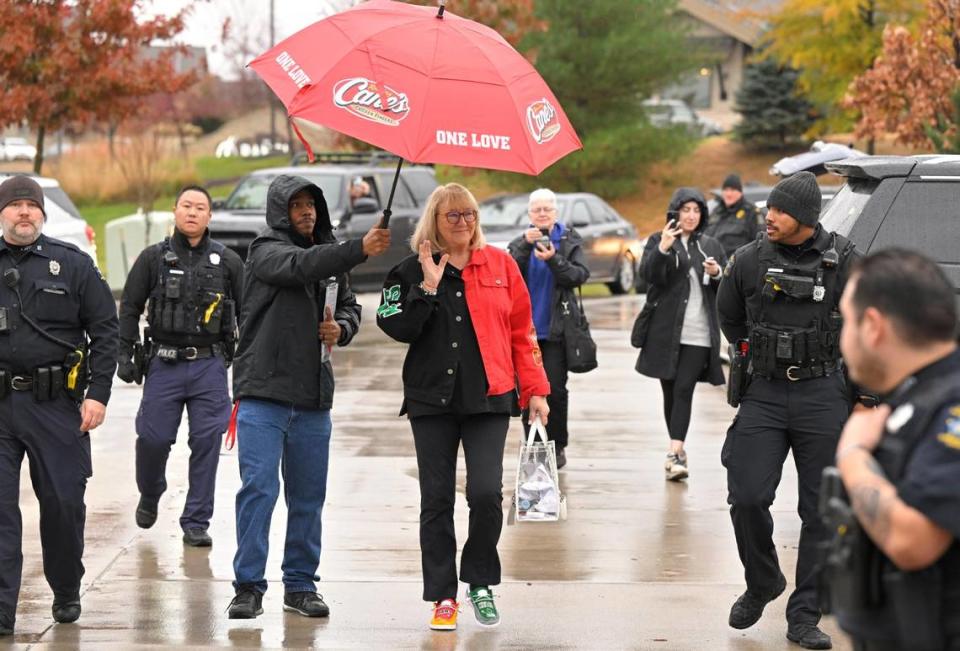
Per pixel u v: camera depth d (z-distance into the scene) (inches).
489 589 259.3
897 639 132.0
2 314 249.6
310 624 260.8
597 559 307.9
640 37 1632.6
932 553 127.3
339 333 262.8
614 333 774.5
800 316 247.8
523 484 263.6
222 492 375.6
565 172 1674.5
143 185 1454.2
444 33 228.8
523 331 264.1
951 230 322.7
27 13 895.1
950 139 834.2
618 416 501.4
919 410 130.4
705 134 2164.1
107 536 328.2
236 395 260.2
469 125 220.1
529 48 1612.9
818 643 245.1
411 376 255.9
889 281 132.0
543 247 387.2
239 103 2400.3
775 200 247.0
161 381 324.5
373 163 966.4
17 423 251.0
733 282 254.7
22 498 366.0
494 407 254.1
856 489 130.2
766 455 249.0
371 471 400.2
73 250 256.5
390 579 291.3
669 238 389.4
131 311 327.6
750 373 254.8
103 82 922.1
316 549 268.8
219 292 327.6
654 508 357.7
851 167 335.6
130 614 266.4
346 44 224.8
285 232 261.1
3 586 249.3
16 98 893.2
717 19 2364.7
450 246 253.9
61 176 1706.4
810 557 247.6
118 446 440.1
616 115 1676.9
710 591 284.0
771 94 1967.3
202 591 282.7
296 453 266.1
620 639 252.4
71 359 252.5
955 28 950.4
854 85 1010.1
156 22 936.9
